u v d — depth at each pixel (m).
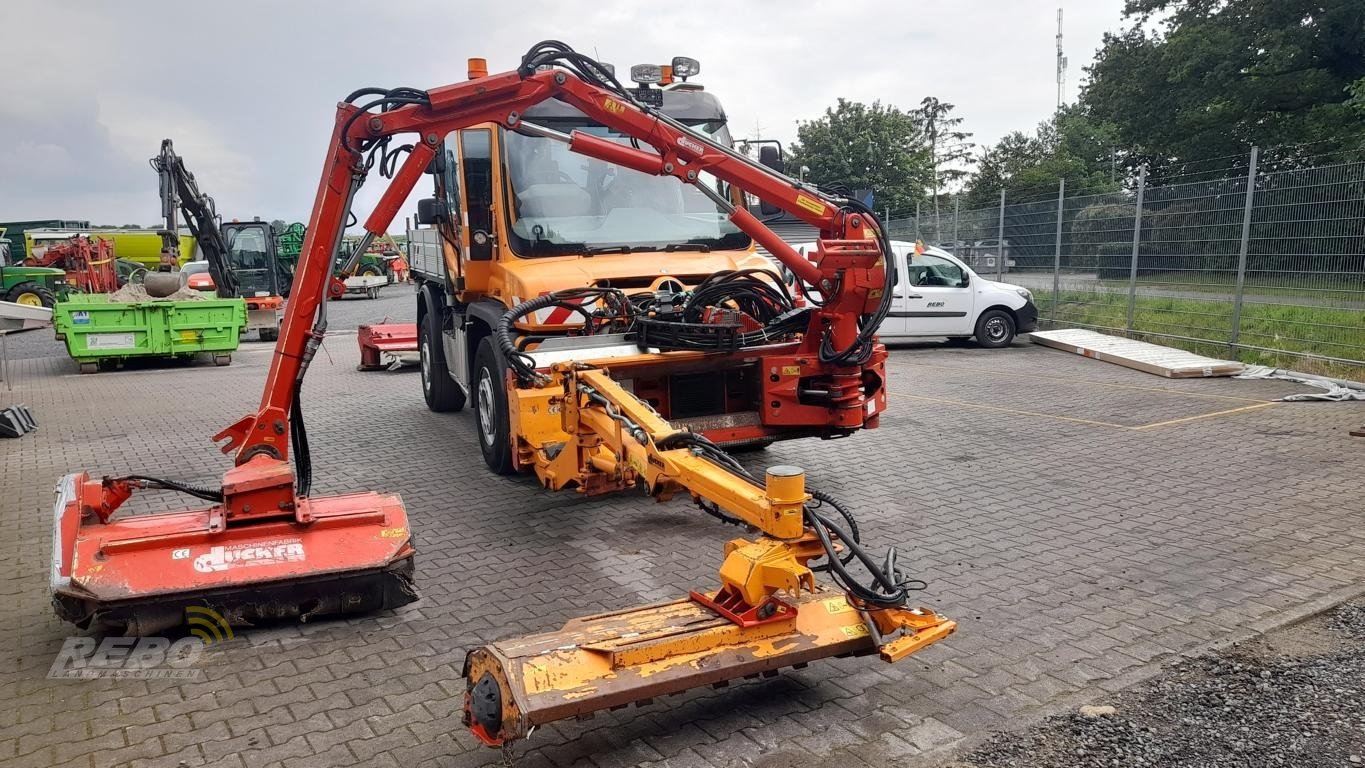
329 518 4.83
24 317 11.78
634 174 7.85
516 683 3.19
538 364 6.32
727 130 8.28
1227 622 4.67
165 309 15.88
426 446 9.32
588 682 3.26
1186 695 3.93
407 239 12.41
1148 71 35.44
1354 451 8.15
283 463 5.07
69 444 9.53
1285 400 10.67
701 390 7.01
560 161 7.65
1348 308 11.83
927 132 67.38
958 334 16.67
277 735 3.73
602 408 5.18
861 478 7.73
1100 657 4.31
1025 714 3.81
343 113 5.53
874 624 3.75
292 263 30.19
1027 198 47.06
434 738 3.70
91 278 21.95
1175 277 14.95
